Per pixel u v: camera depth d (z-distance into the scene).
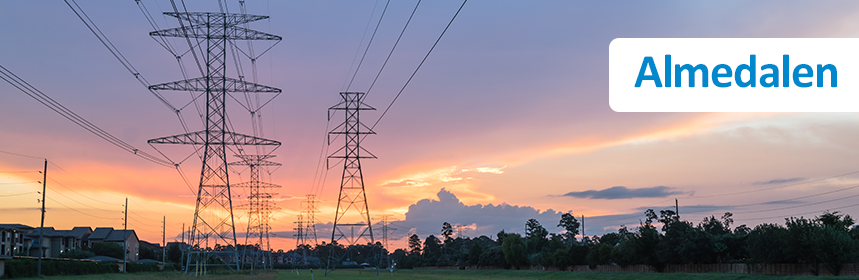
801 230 75.31
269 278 97.81
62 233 169.75
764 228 82.25
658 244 102.75
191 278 91.75
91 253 150.88
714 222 133.25
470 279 110.31
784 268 79.44
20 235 137.50
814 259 74.50
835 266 71.38
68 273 103.56
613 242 139.38
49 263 96.50
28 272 88.62
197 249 95.19
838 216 85.88
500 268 184.25
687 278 86.56
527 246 175.75
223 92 89.50
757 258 83.25
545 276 128.50
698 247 95.56
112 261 142.88
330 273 149.38
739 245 95.38
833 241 71.31
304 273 151.62
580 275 117.75
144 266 145.75
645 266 109.19
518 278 134.88
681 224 100.75
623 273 108.62
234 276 98.44
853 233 81.31
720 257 96.19
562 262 141.38
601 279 108.25
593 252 126.44
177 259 187.00
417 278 109.50
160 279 88.62
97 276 99.25
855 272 69.50
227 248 114.69
